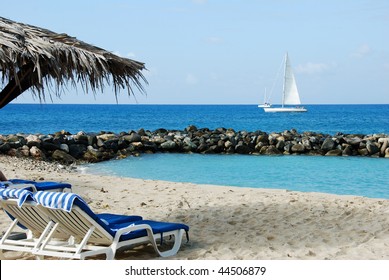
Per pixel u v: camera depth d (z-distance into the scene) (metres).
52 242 6.19
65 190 7.77
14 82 6.39
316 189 14.60
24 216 5.96
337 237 7.07
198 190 11.45
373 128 57.44
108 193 10.90
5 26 6.20
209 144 27.06
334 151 26.50
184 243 6.74
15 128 55.88
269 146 26.86
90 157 22.45
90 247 5.77
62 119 78.00
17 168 16.06
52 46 6.04
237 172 18.69
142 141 26.83
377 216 8.53
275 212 8.75
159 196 10.53
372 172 18.91
